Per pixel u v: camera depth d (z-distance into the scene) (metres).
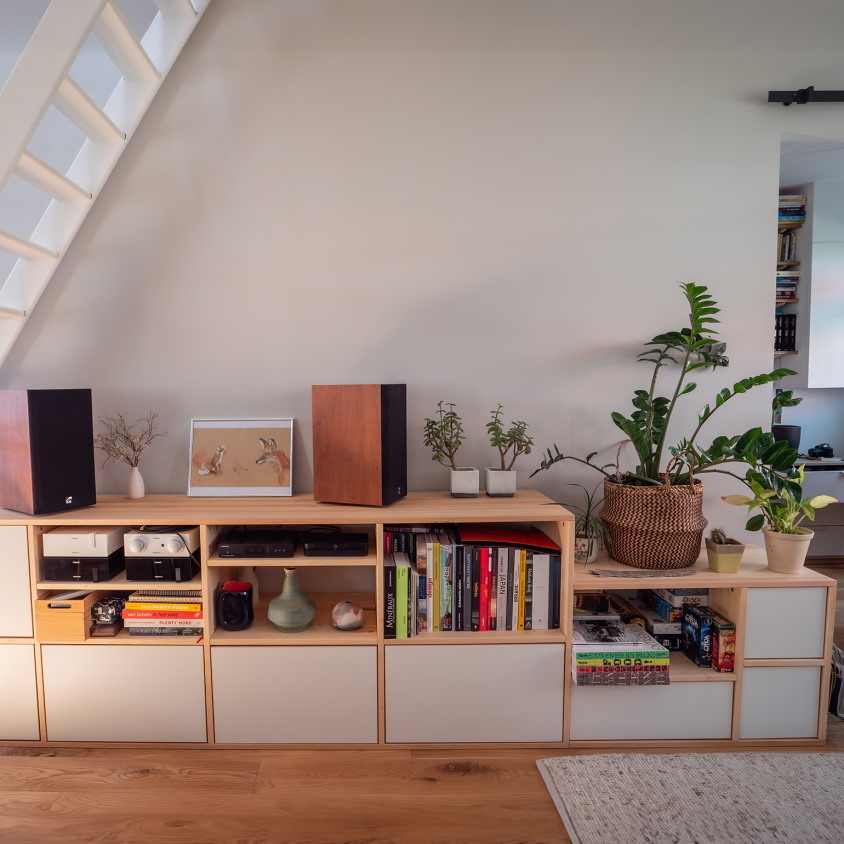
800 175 3.33
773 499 2.06
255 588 2.14
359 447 1.95
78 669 1.86
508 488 2.11
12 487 1.89
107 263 2.20
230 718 1.86
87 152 2.08
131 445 2.14
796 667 1.88
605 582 1.86
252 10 2.15
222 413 2.24
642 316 2.26
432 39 2.18
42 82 1.70
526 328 2.25
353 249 2.21
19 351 2.21
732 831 1.50
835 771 1.74
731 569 1.93
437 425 2.23
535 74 2.19
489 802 1.63
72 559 1.86
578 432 2.28
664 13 2.19
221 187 2.19
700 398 2.29
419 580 1.88
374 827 1.54
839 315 3.50
